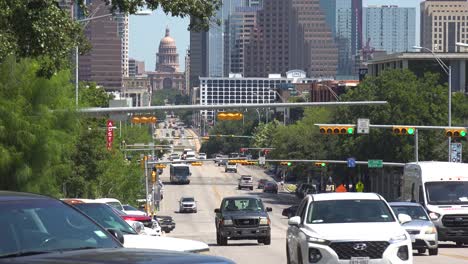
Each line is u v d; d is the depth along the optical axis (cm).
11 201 2120
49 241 2056
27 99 8025
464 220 8081
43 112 8094
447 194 8250
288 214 6344
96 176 13412
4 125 7769
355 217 4631
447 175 8362
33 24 4975
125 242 3456
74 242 2073
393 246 4391
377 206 4691
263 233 8950
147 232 5422
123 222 4309
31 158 8006
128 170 17738
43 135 8000
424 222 6881
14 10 4925
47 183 8219
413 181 8669
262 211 9088
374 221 4597
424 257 6675
